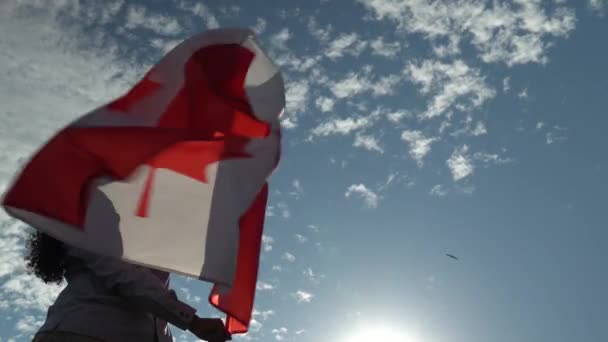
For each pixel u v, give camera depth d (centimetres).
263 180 329
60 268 322
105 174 306
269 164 333
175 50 359
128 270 305
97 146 310
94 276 309
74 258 317
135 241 300
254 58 364
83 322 296
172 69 353
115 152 312
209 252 306
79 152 304
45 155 296
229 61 361
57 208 288
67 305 303
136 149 317
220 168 326
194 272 300
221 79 355
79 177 299
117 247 296
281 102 354
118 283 302
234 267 307
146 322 311
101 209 299
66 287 313
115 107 328
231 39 367
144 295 300
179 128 333
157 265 297
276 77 360
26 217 281
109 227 298
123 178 309
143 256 298
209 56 362
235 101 350
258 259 333
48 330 296
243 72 359
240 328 332
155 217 307
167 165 319
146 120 333
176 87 348
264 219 338
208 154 328
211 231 311
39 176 290
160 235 304
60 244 323
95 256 310
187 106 344
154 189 312
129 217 303
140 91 340
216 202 317
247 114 348
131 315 306
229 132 340
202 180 321
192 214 312
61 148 301
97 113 321
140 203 307
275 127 345
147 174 315
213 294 323
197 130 336
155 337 313
